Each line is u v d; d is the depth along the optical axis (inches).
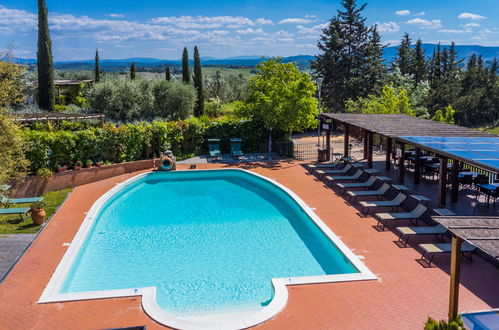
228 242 571.5
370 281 422.9
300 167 984.9
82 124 1085.1
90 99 1384.1
